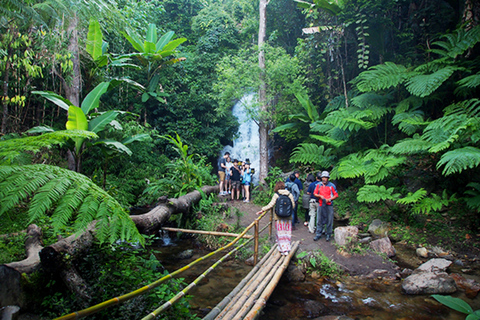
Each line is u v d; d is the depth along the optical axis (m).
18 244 3.76
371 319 3.57
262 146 11.01
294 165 11.77
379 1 8.22
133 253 3.57
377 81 7.34
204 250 6.04
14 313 2.53
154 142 12.49
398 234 6.43
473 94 7.60
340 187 9.62
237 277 4.64
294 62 10.05
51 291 3.02
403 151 6.37
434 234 6.16
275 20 14.02
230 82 10.06
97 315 2.59
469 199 5.87
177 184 8.45
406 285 4.29
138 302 2.64
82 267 3.14
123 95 12.26
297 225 7.32
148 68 12.62
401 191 7.36
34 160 6.40
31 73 5.23
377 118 8.05
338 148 9.18
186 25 17.75
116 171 10.51
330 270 4.88
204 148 14.02
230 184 9.92
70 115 5.31
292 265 4.91
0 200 1.33
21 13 3.29
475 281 4.47
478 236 5.79
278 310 3.74
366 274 4.84
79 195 1.58
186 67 14.79
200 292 4.10
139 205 9.21
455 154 5.22
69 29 6.99
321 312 3.70
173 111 13.85
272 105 11.49
